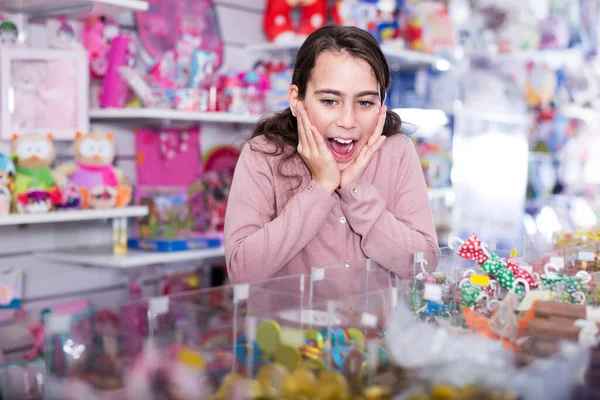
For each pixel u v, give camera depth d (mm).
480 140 3555
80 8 2111
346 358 794
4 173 1928
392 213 1517
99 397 665
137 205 2398
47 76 2180
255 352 807
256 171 1430
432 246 1453
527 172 3742
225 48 2834
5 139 2113
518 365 740
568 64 3977
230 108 2516
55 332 746
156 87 2338
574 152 3975
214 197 2602
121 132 2516
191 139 2705
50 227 2340
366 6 2961
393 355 771
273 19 2816
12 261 2238
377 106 1343
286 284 907
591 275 1208
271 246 1303
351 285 995
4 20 2143
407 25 3191
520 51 3746
